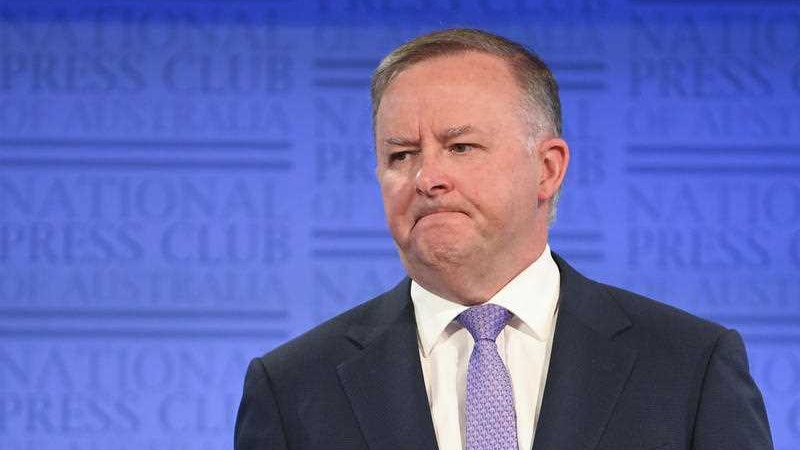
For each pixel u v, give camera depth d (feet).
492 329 19.15
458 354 19.35
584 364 18.84
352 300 36.32
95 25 36.81
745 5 36.60
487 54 19.16
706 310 36.09
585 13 36.70
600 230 36.27
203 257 36.45
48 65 36.68
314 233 36.50
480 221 18.42
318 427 19.07
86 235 36.47
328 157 36.63
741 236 36.17
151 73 36.81
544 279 19.72
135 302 36.37
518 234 18.93
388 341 19.75
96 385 36.17
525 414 18.69
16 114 36.58
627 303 19.95
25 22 36.70
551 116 19.77
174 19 36.83
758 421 18.61
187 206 36.58
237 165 36.60
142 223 36.52
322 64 36.86
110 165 36.60
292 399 19.52
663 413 18.33
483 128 18.47
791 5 36.55
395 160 18.92
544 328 19.36
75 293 36.37
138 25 36.83
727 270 36.11
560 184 19.95
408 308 20.16
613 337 19.22
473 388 18.70
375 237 36.50
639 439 18.12
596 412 18.40
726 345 19.06
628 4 36.68
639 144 36.47
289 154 36.63
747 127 36.42
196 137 36.65
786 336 35.99
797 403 35.81
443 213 18.39
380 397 19.12
